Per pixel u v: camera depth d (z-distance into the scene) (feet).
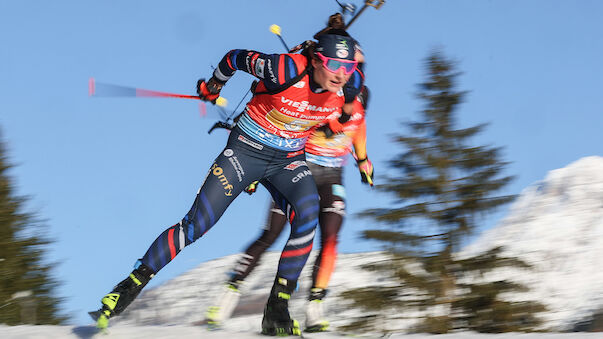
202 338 24.21
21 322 48.49
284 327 25.04
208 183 25.18
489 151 50.52
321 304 31.45
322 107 25.23
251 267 30.55
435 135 51.65
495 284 44.16
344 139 32.53
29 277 50.19
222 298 29.89
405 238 47.26
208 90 26.66
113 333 24.93
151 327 27.02
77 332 25.04
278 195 26.45
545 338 23.85
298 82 24.47
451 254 47.06
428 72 53.36
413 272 46.62
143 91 26.66
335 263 31.99
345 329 41.70
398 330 42.57
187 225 24.79
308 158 32.32
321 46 24.13
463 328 43.14
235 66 25.38
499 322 42.63
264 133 25.49
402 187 49.29
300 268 25.32
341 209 32.07
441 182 49.06
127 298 23.97
